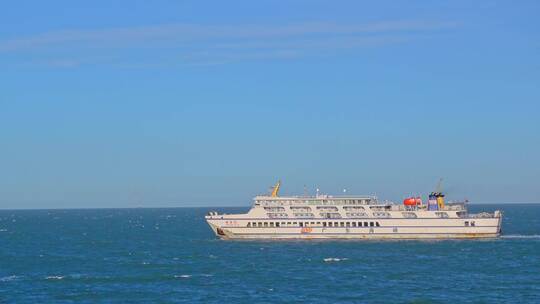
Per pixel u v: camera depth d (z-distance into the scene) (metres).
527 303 138.25
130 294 151.50
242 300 143.50
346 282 164.00
